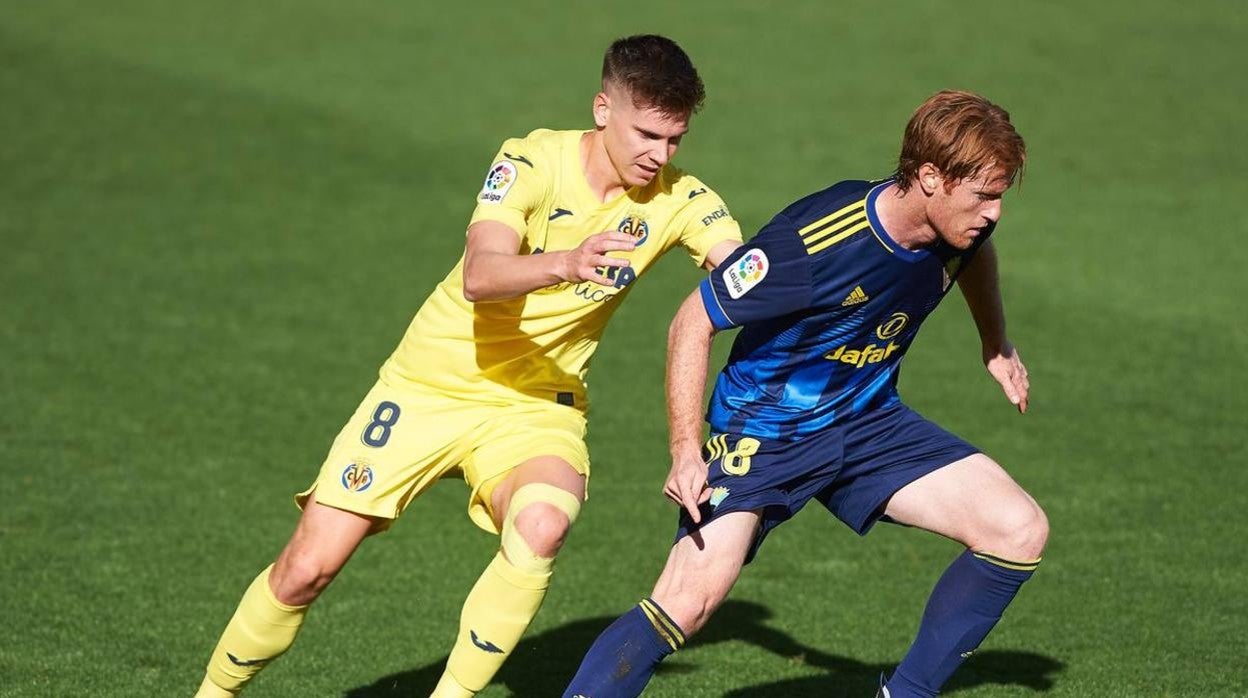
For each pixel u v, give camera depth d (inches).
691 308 554.6
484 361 593.9
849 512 602.2
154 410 1133.1
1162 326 1396.4
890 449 593.6
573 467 574.2
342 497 579.8
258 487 976.3
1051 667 705.0
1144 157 2069.4
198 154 2034.9
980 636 592.1
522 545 544.1
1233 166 2025.1
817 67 2539.4
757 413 582.2
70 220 1729.8
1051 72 2534.5
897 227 543.8
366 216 1788.9
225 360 1268.5
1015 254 1637.6
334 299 1470.2
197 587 799.7
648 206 596.1
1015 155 521.0
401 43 2679.6
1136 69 2559.1
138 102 2272.4
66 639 719.1
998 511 576.7
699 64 2544.3
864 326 564.7
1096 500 964.6
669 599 550.3
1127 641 737.0
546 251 590.2
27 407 1127.6
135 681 671.1
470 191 1904.5
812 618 778.2
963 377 1257.4
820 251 544.1
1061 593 805.9
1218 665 703.1
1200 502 959.6
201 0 2974.9
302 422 1117.7
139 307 1418.6
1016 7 2989.7
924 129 527.2
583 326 601.9
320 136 2130.9
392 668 706.2
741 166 1988.2
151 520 906.7
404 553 872.9
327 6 2952.8
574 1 3009.4
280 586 576.1
